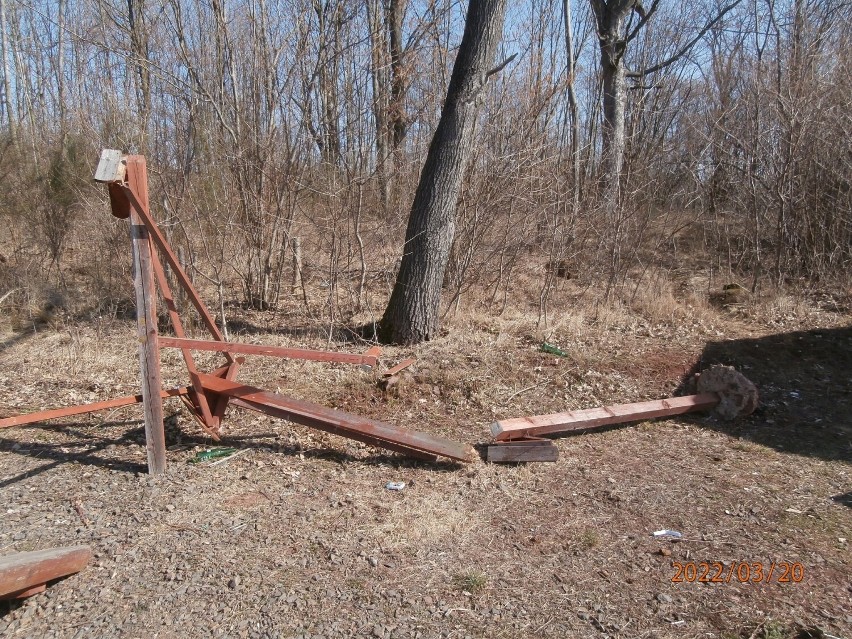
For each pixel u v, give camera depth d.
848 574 3.34
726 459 4.86
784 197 9.55
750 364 6.89
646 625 2.97
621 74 12.88
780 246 9.66
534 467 4.68
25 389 6.01
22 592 3.15
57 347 7.18
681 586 3.25
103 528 3.76
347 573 3.35
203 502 4.07
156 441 4.40
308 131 7.88
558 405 5.98
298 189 7.99
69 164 8.83
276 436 5.09
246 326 7.87
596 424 5.16
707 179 11.16
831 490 4.32
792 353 7.18
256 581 3.27
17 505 4.02
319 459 4.74
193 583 3.25
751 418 5.70
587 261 9.64
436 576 3.33
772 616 3.01
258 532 3.73
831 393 6.25
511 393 6.11
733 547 3.60
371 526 3.82
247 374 6.36
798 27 11.05
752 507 4.07
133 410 5.58
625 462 4.80
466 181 8.18
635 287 9.56
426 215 7.04
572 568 3.42
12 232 9.45
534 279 9.70
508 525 3.87
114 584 3.26
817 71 9.97
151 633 2.92
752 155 9.93
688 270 10.86
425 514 3.97
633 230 9.98
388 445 4.65
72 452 4.79
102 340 7.40
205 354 6.96
